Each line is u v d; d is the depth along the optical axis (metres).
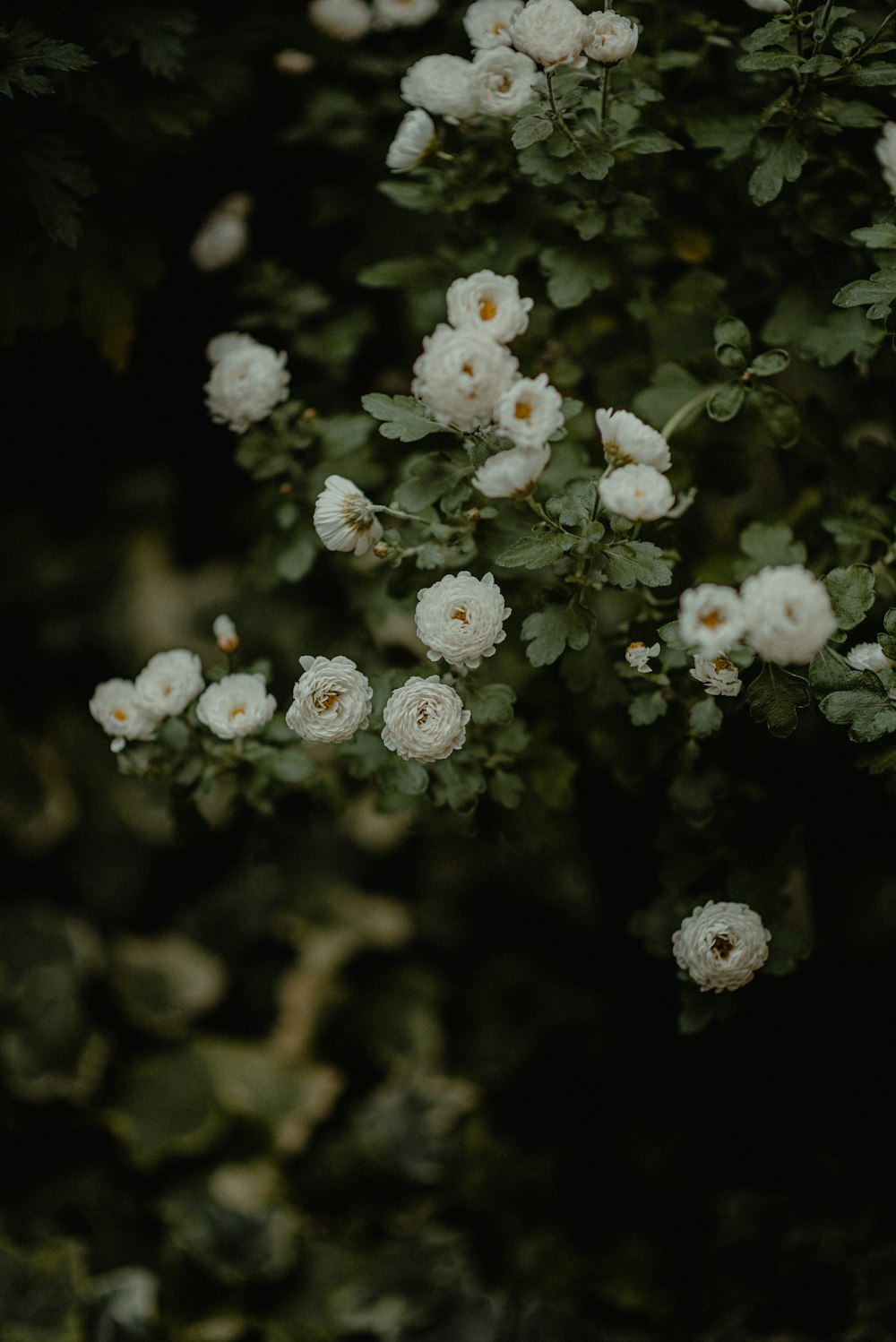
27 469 1.04
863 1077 0.96
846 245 0.84
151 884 1.18
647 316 0.88
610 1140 1.06
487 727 0.83
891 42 0.83
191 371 0.98
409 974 1.17
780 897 0.84
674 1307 1.00
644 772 0.86
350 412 0.92
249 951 1.18
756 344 0.88
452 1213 1.08
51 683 1.13
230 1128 1.10
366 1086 1.14
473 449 0.78
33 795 1.13
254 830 0.88
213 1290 1.04
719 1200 1.01
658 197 0.87
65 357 0.96
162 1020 1.14
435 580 0.83
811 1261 0.98
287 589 0.95
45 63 0.81
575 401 0.79
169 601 1.12
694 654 0.77
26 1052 1.09
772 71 0.83
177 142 0.91
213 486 1.03
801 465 0.89
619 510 0.75
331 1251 1.06
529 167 0.81
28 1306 1.00
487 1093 1.11
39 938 1.13
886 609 0.83
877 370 0.85
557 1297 1.02
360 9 0.92
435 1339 1.01
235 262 0.96
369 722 0.81
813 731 0.85
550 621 0.79
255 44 0.92
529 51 0.78
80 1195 1.08
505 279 0.78
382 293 0.97
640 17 0.87
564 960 1.13
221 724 0.81
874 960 0.92
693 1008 0.81
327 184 0.97
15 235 0.87
